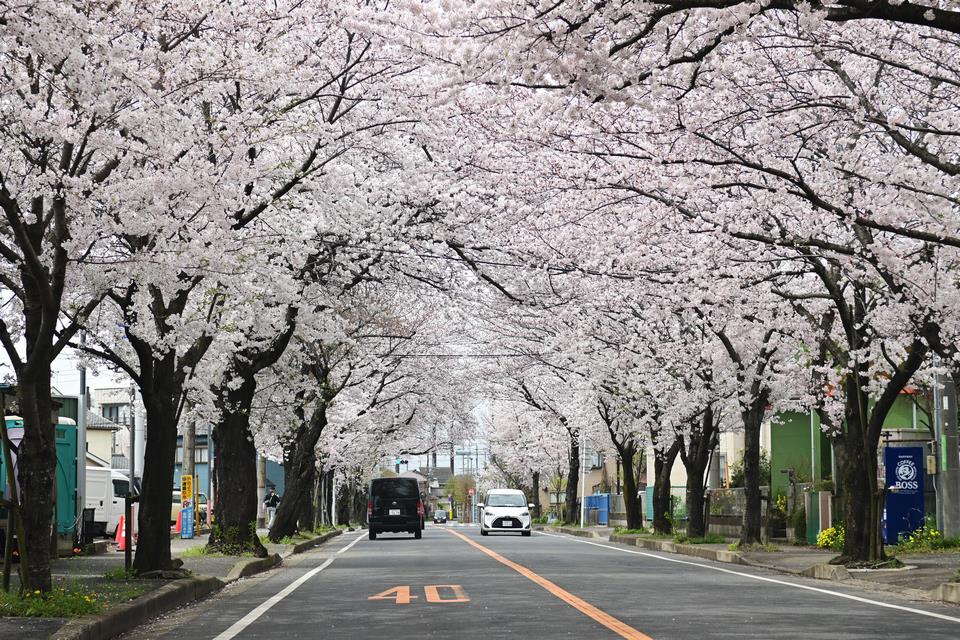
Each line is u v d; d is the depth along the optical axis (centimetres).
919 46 1584
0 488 1938
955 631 1066
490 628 1084
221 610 1344
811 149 1684
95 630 1008
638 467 5762
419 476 15338
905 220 1557
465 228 2200
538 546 3300
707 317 2334
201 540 3403
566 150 1764
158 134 1238
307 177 1778
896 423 3647
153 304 1625
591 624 1116
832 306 2252
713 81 1483
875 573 1847
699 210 1781
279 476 9581
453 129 1956
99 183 1292
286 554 2802
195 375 2338
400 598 1438
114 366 2203
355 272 2353
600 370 3231
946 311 1775
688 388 2966
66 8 1037
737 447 5000
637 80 1130
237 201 1480
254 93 1733
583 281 2420
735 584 1705
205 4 1385
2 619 1032
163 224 1291
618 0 1050
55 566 1870
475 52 1212
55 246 1191
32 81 1205
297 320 2303
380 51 1834
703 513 3231
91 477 3653
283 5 1516
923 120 1631
